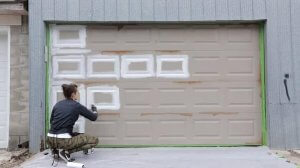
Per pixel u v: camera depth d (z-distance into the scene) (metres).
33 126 8.18
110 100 8.44
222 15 8.34
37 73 8.23
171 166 6.82
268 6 8.34
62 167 6.81
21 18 8.63
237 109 8.45
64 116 7.05
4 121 8.74
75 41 8.47
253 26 8.55
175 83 8.46
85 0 8.32
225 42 8.52
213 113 8.45
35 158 7.55
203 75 8.47
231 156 7.54
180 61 8.48
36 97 8.20
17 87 8.58
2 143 8.69
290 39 8.32
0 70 8.80
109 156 7.56
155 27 8.52
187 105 8.45
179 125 8.43
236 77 8.47
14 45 8.62
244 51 8.52
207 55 8.50
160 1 8.34
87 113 7.29
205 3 8.35
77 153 7.80
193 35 8.52
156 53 8.49
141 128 8.41
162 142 8.41
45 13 8.28
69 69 8.45
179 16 8.33
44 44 8.30
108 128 8.40
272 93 8.27
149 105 8.43
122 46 8.48
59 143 7.01
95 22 8.38
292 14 8.34
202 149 8.20
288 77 8.29
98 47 8.47
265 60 8.39
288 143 8.23
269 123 8.25
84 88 8.42
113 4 8.33
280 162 7.06
